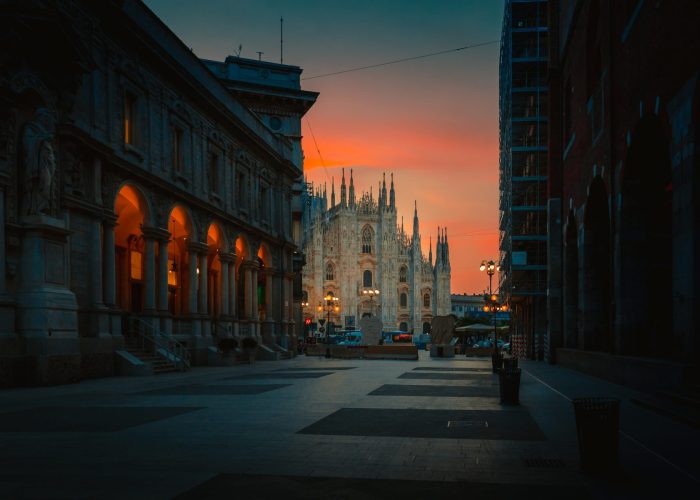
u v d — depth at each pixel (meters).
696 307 15.77
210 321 38.06
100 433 11.81
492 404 16.69
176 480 8.02
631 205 23.20
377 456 9.64
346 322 129.25
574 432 12.01
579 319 32.97
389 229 138.50
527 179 53.47
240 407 15.98
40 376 20.92
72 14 24.20
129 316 29.98
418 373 30.44
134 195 30.11
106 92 26.91
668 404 15.42
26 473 8.42
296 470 8.66
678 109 16.70
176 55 33.91
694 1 15.66
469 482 8.00
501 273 75.69
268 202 49.00
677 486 7.78
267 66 61.91
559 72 41.28
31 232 21.47
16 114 21.23
